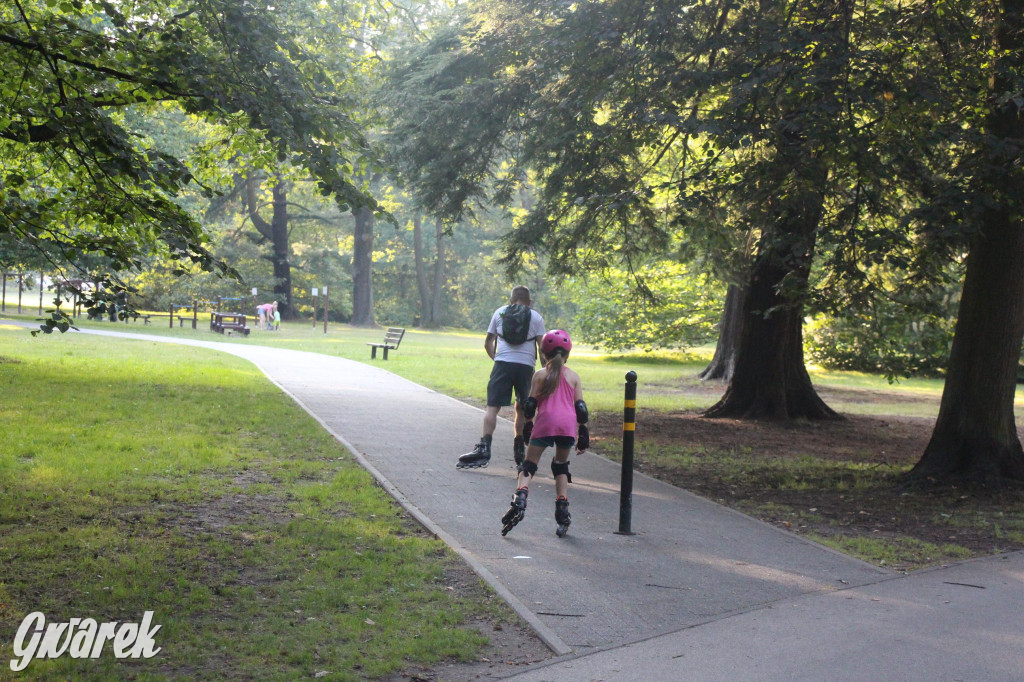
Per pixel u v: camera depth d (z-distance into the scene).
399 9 21.16
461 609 5.40
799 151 10.39
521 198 36.03
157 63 8.78
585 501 8.84
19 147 9.98
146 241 8.51
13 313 45.81
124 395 14.40
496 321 10.32
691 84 11.64
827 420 18.33
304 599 5.40
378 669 4.45
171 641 4.66
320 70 12.14
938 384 32.12
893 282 15.41
